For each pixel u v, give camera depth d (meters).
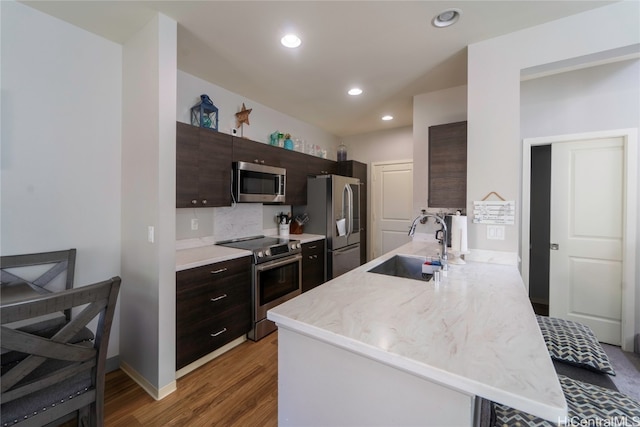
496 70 1.99
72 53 1.88
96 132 1.99
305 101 3.30
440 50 2.17
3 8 1.62
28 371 1.05
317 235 3.63
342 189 3.77
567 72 2.65
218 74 2.60
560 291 2.79
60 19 1.81
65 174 1.87
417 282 1.57
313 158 3.90
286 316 1.11
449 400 0.79
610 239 2.58
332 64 2.39
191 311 2.08
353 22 1.83
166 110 1.83
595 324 2.65
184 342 2.03
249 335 2.63
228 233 3.09
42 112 1.77
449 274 1.73
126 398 1.83
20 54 1.68
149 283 1.88
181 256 2.29
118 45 2.08
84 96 1.93
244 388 1.95
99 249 2.03
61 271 1.81
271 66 2.44
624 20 1.62
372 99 3.20
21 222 1.71
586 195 2.66
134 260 2.00
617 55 1.71
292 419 1.12
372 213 4.70
